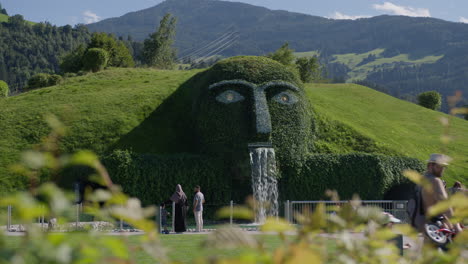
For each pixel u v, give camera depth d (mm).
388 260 1835
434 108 52812
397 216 20078
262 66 24312
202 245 1415
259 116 22453
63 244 1259
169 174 21859
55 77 45906
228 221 21797
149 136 26453
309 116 25172
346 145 27422
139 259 8961
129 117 27656
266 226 1620
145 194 21344
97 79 36469
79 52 64000
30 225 1274
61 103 29906
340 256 1665
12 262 1165
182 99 29828
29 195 1264
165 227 16641
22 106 29906
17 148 25578
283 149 23031
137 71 40000
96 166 1468
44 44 196000
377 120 35188
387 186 23641
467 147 32844
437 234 4859
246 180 22781
